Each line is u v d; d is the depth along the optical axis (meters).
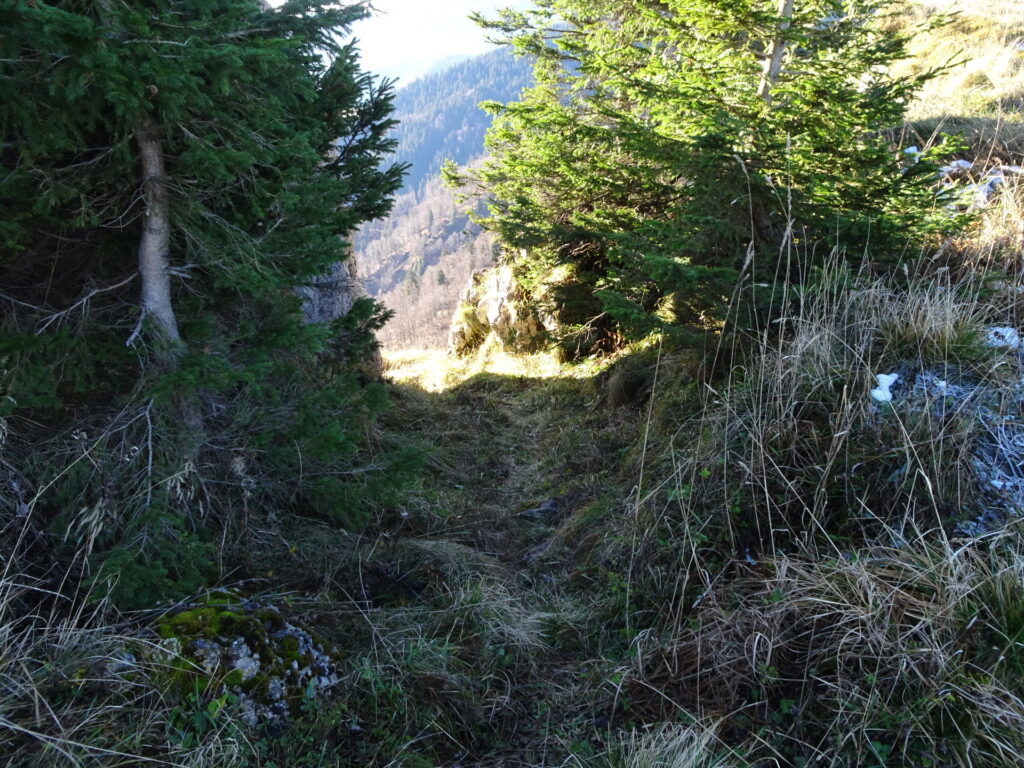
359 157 4.49
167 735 1.91
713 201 4.19
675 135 4.69
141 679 2.04
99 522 2.28
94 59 1.95
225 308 3.24
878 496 2.78
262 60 2.37
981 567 2.28
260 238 2.86
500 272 9.67
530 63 8.05
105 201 2.60
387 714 2.32
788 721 2.17
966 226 4.46
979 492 2.70
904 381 3.22
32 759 1.73
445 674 2.54
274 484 3.32
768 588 2.54
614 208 6.77
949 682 2.00
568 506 4.51
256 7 2.58
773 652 2.32
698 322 4.93
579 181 6.43
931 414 2.90
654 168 5.25
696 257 4.66
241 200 2.94
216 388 2.56
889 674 2.12
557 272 8.03
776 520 2.91
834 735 2.04
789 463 3.04
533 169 6.98
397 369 10.61
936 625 2.17
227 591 2.53
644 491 3.83
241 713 2.07
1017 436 2.87
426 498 4.48
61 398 2.77
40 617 2.17
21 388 2.30
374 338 4.73
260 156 2.64
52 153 2.35
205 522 2.96
